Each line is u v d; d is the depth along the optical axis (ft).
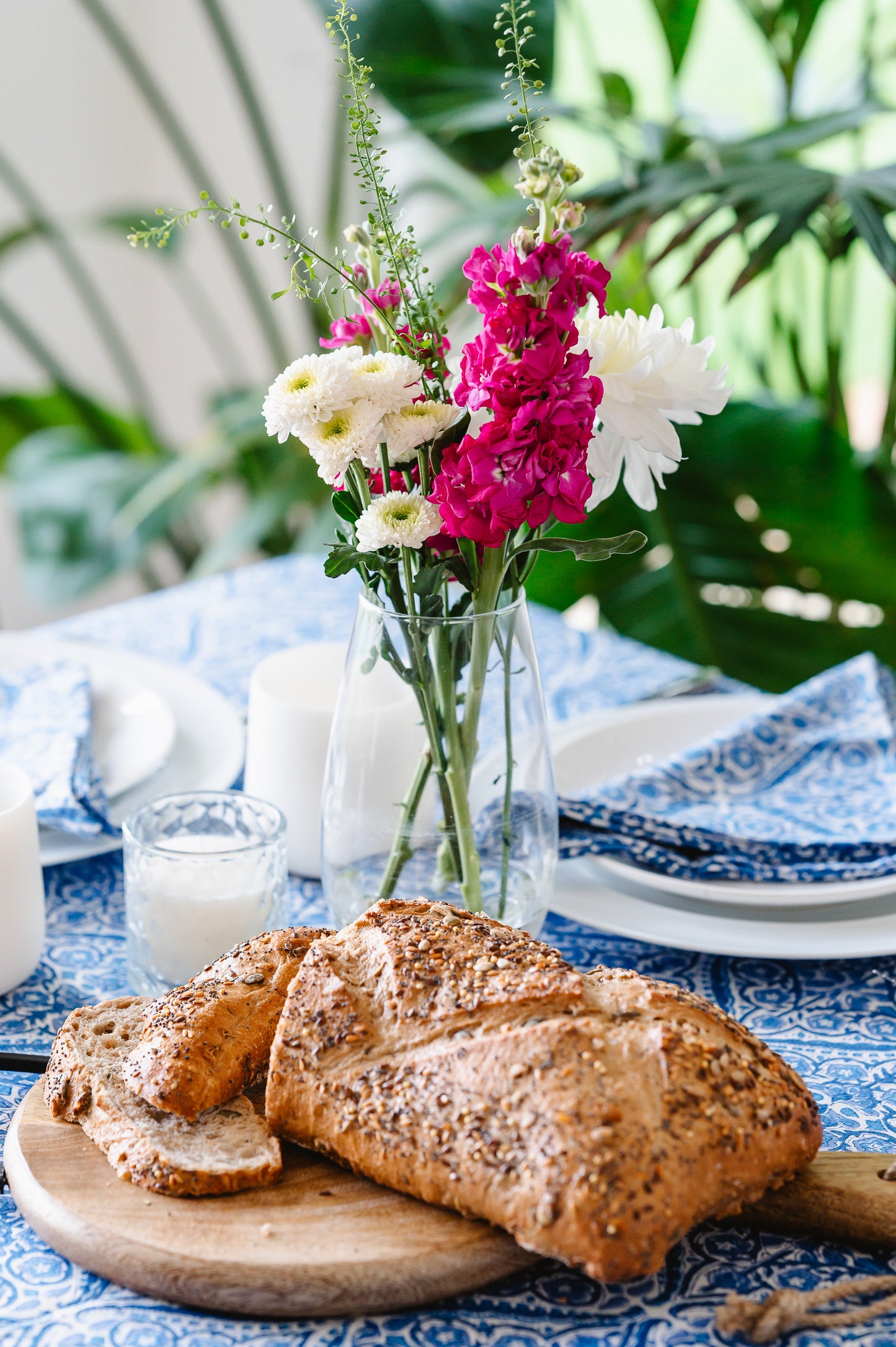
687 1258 3.88
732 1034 3.92
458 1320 3.77
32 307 14.62
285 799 4.89
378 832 4.41
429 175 12.85
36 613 14.89
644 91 13.65
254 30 14.60
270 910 4.52
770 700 5.63
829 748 5.27
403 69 10.38
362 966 4.01
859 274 13.83
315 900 4.87
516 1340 3.74
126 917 4.56
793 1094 3.86
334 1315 3.76
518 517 4.07
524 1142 3.73
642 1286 3.83
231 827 4.75
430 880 4.42
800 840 4.83
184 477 11.18
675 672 6.21
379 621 4.31
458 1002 3.91
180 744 5.35
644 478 4.42
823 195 7.57
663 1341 3.74
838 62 11.88
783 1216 3.90
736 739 5.22
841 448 9.77
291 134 14.67
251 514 10.80
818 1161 3.93
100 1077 4.00
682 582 10.37
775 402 9.94
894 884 4.69
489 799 4.39
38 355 12.05
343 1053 3.90
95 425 12.15
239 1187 3.85
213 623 6.57
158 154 15.40
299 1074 3.90
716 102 13.53
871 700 5.42
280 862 4.53
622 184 8.23
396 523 4.10
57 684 5.33
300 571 7.44
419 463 4.24
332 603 6.92
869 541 9.95
